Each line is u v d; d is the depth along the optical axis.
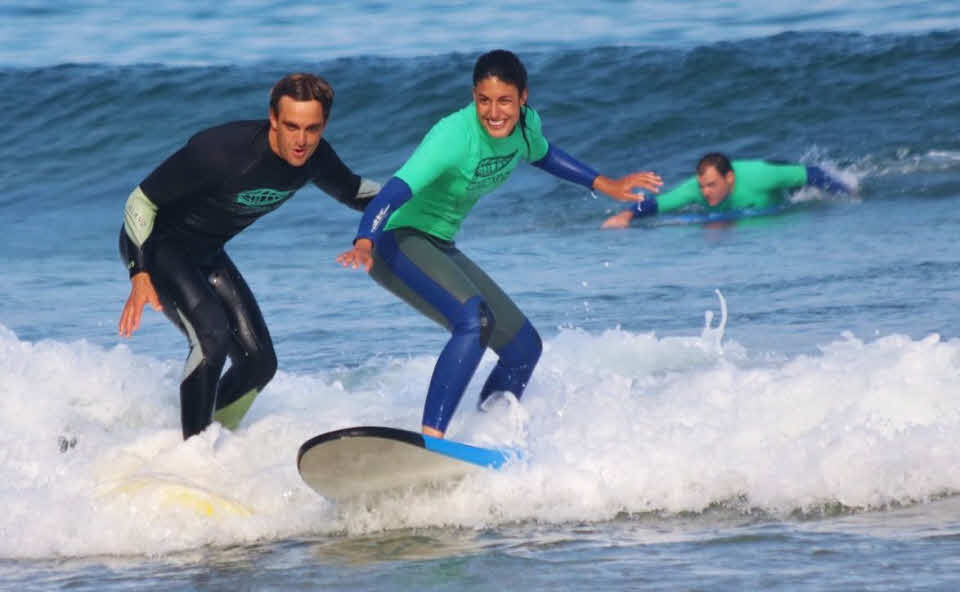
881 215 43.12
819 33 64.06
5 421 21.88
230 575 15.60
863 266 33.88
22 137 62.84
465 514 17.39
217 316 19.64
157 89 65.44
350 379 25.00
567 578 14.75
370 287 35.78
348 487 17.33
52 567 16.20
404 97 62.00
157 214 19.72
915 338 25.25
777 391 19.95
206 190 19.14
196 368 19.50
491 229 45.94
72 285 37.62
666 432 18.83
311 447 16.20
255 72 66.75
